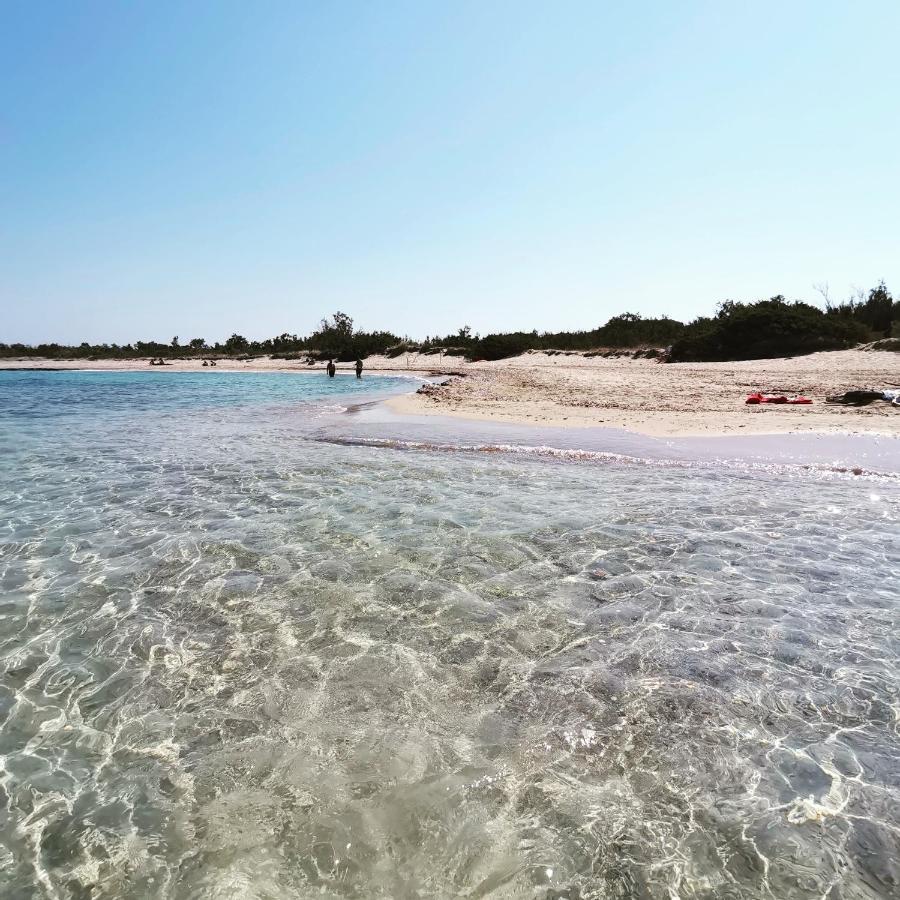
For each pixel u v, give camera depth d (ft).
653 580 18.31
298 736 11.32
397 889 8.16
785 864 8.41
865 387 72.84
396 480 32.35
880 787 9.80
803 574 18.54
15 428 57.00
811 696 12.32
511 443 43.57
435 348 239.91
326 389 118.11
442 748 10.94
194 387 128.77
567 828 9.10
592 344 191.21
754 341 135.74
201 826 9.28
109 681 13.28
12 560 20.53
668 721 11.61
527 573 19.04
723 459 36.35
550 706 12.15
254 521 24.85
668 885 8.14
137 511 26.53
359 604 16.94
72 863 8.70
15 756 10.96
